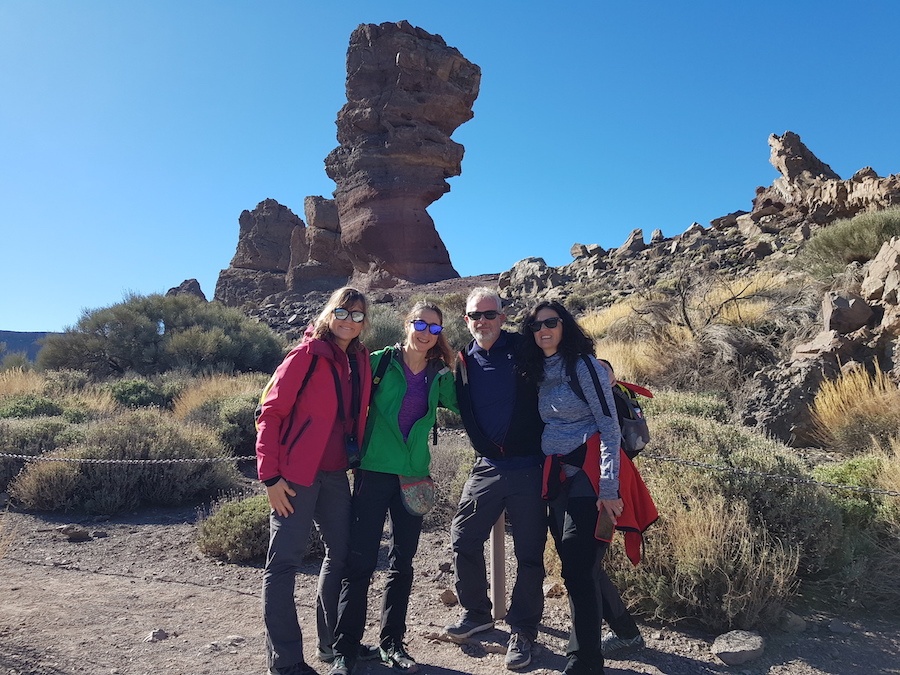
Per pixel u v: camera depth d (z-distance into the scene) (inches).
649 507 141.3
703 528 167.9
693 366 447.8
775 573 158.1
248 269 3097.9
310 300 1861.5
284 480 136.8
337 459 144.7
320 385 141.3
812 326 429.7
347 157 2154.3
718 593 160.9
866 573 175.6
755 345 435.2
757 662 144.3
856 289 412.8
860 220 557.0
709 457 199.8
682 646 153.8
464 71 2165.4
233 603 188.4
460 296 1154.0
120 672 138.9
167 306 935.0
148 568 225.6
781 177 1066.1
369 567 145.2
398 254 2004.2
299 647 136.9
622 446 142.6
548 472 143.3
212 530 242.1
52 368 825.5
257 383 612.4
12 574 212.2
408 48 2097.7
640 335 550.0
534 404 150.6
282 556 137.6
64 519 291.9
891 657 145.4
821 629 159.0
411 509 146.2
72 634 158.7
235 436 427.2
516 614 148.7
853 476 221.3
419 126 2085.4
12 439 360.2
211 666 143.9
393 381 151.1
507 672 144.1
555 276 1168.2
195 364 801.6
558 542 146.0
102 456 317.4
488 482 153.4
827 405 322.7
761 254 850.1
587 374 141.4
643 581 168.7
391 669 146.1
